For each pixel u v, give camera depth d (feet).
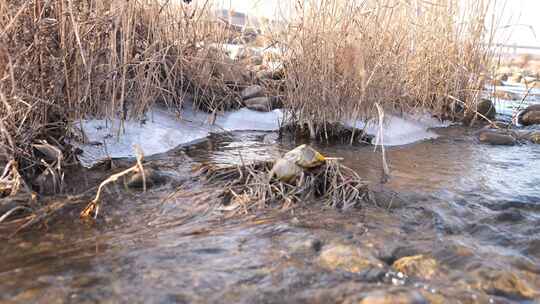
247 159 5.96
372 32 7.19
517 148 7.27
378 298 2.94
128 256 3.48
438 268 3.34
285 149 6.57
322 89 7.13
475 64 9.27
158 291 3.04
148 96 6.76
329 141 7.21
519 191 5.12
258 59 9.20
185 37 7.48
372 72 6.88
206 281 3.16
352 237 3.82
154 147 6.23
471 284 3.20
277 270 3.31
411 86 8.75
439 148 7.09
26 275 3.20
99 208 4.31
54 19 4.99
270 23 7.30
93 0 5.88
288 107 7.51
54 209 4.24
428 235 3.92
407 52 8.40
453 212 4.44
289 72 7.33
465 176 5.63
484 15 9.11
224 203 4.51
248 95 8.64
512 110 10.82
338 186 4.68
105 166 5.36
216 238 3.79
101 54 6.12
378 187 5.08
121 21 6.23
